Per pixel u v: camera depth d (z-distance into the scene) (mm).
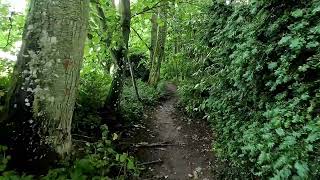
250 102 5844
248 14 6453
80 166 3705
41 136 3393
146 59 19422
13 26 7082
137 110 9539
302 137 3807
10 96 3400
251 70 5316
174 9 10891
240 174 4988
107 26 8008
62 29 3344
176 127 8898
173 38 15305
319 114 3852
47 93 3355
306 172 3307
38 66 3307
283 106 4340
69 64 3465
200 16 10398
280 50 4891
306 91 4105
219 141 6645
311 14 4289
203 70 9539
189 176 5707
